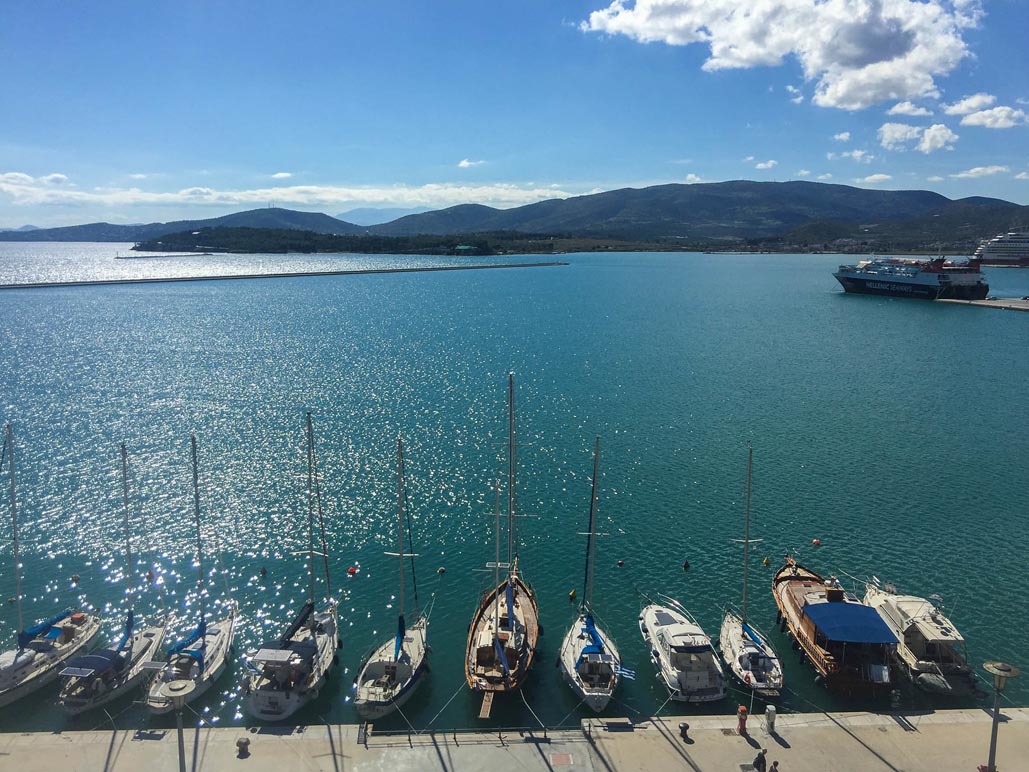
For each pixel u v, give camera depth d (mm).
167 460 81500
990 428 95500
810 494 72688
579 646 44469
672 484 75438
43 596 53688
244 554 60219
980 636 48375
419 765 34469
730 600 53719
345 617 51188
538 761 34812
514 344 163250
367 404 107250
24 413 100812
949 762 34625
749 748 35750
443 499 71562
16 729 38594
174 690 40375
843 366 137625
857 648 43469
